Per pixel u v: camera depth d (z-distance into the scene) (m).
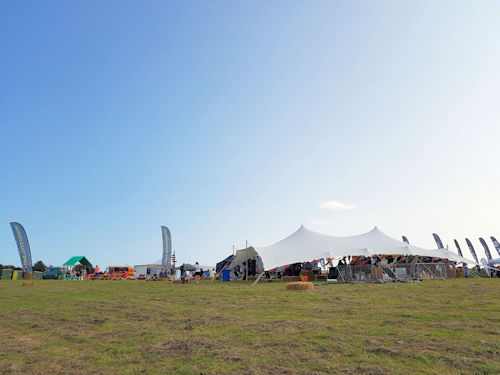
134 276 34.16
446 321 5.74
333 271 18.75
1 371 3.68
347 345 4.32
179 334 5.25
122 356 4.16
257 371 3.47
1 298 11.07
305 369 3.49
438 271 19.88
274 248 20.34
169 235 32.06
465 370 3.34
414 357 3.76
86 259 35.66
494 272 25.05
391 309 7.17
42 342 4.96
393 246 20.55
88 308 8.31
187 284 18.97
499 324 5.45
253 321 6.12
